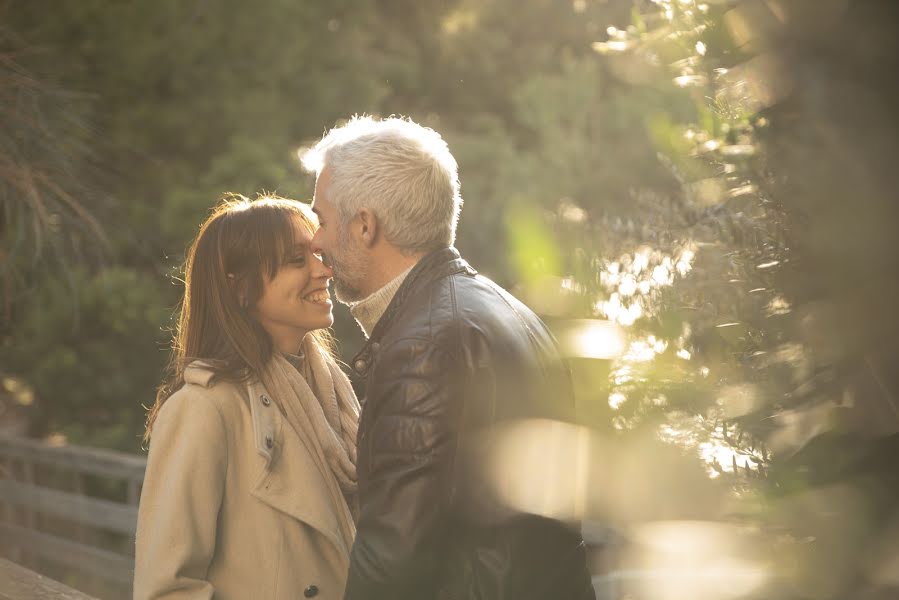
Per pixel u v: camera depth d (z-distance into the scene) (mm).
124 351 6766
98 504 5441
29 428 7422
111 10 6945
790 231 699
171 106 7434
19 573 2225
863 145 591
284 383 1785
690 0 1180
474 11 15547
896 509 647
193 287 1807
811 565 670
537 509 1361
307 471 1729
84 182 5484
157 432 1664
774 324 831
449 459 1352
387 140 1522
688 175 1650
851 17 587
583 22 15586
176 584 1555
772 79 631
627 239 2143
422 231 1506
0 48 5574
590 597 1455
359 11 9305
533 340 1495
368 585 1354
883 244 593
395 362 1396
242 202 1868
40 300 6152
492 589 1339
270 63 8055
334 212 1545
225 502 1684
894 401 623
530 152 13805
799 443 716
